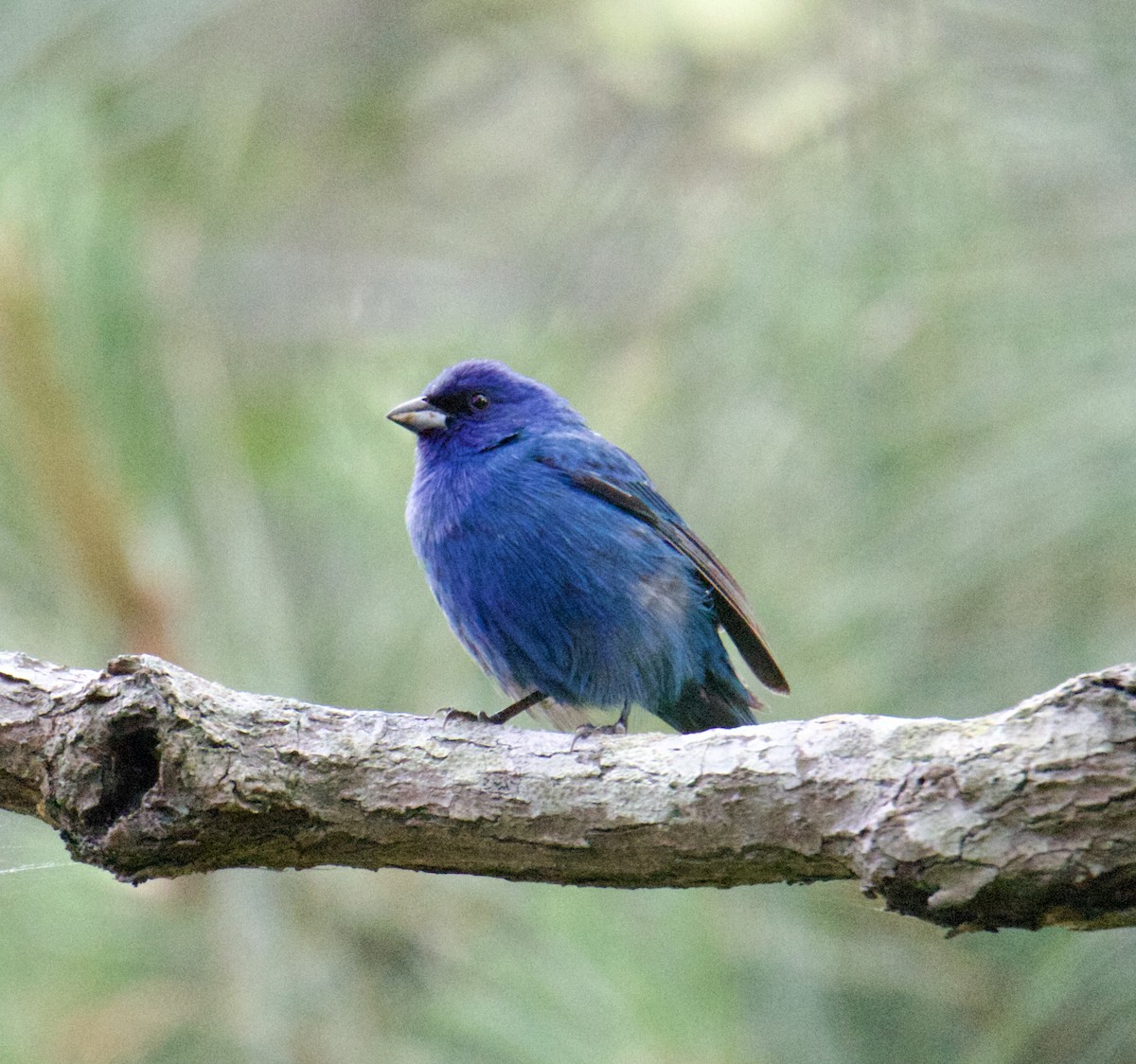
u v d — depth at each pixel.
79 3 12.21
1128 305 9.66
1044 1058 9.45
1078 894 6.61
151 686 7.48
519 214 16.22
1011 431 9.63
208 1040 9.65
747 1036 8.80
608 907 8.93
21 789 7.91
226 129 15.53
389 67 16.84
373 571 10.62
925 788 6.82
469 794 7.64
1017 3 10.19
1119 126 9.95
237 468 10.04
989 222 10.17
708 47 13.45
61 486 9.28
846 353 10.25
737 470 10.50
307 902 10.17
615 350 12.49
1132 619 9.54
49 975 9.56
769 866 7.36
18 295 9.26
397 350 13.18
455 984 9.38
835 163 11.38
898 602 9.69
